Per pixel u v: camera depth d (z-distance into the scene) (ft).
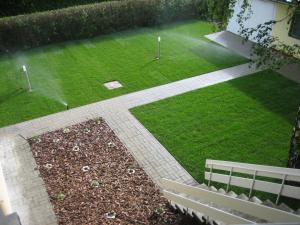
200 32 66.64
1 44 59.72
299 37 52.95
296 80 48.14
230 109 42.06
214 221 22.86
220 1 30.83
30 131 39.24
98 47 61.36
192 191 22.91
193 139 37.04
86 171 32.99
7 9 71.31
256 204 16.22
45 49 61.31
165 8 69.62
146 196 29.84
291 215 14.10
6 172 33.30
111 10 65.62
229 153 34.86
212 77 49.93
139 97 45.42
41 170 33.35
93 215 28.02
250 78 49.14
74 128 39.40
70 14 62.59
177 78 49.98
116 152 35.42
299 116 28.02
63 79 50.62
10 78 51.21
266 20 57.77
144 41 63.26
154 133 38.22
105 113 42.22
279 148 35.32
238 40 62.28
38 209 29.01
